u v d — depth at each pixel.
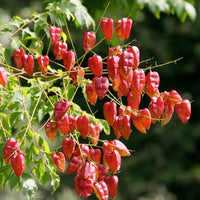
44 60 3.97
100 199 3.61
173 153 15.34
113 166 3.69
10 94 4.30
